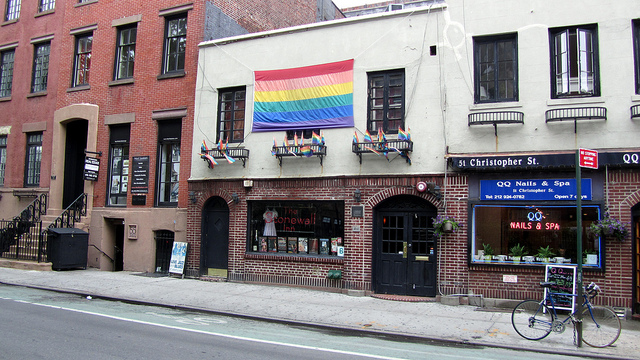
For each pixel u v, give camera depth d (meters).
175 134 15.73
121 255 16.89
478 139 11.27
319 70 13.23
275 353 6.87
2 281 13.19
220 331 8.31
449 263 11.24
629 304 9.77
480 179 11.17
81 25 18.05
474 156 10.95
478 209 11.18
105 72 17.22
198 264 14.30
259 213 13.93
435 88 11.82
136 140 16.20
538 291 10.50
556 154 10.28
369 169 12.34
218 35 16.17
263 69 14.07
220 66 14.76
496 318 9.70
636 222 10.20
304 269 12.92
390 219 12.26
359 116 12.64
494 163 10.71
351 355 6.94
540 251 10.61
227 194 14.10
